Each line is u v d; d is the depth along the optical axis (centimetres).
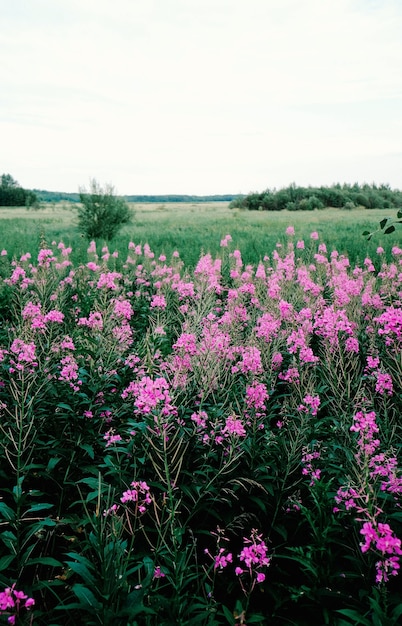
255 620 240
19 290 761
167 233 2823
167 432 318
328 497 284
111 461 337
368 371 479
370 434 287
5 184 10519
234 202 8762
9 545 263
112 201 2595
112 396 412
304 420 349
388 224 365
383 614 206
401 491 277
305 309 568
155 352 436
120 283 1109
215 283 769
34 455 370
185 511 333
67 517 327
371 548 225
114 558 216
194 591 275
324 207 7744
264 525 334
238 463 335
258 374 407
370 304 669
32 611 244
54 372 418
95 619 207
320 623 264
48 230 3052
